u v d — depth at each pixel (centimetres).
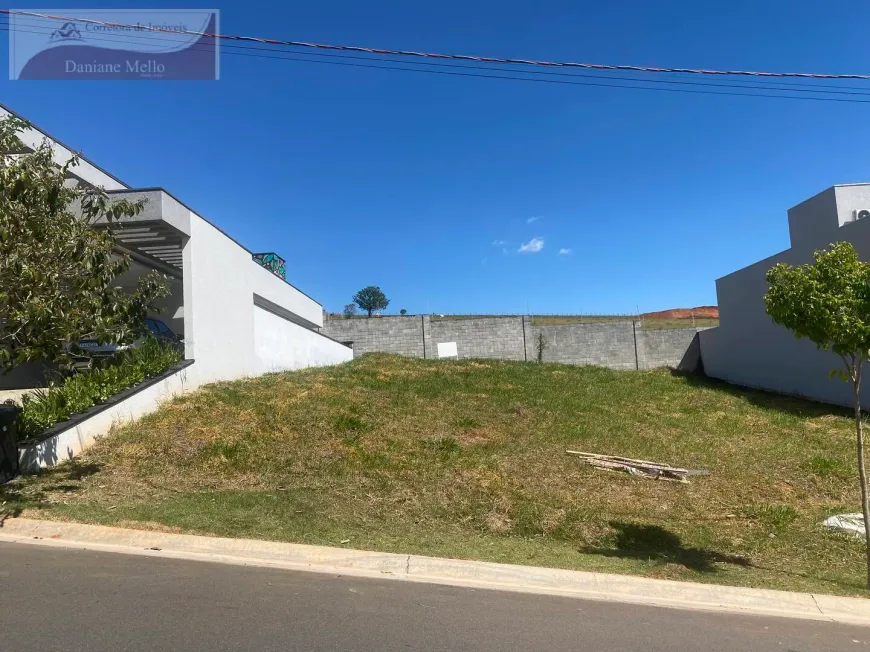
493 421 1239
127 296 786
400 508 749
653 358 2292
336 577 527
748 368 1970
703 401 1591
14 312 633
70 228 700
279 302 1906
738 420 1388
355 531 658
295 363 1795
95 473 788
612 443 1147
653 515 808
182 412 1039
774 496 907
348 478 830
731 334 2075
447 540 658
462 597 496
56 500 688
